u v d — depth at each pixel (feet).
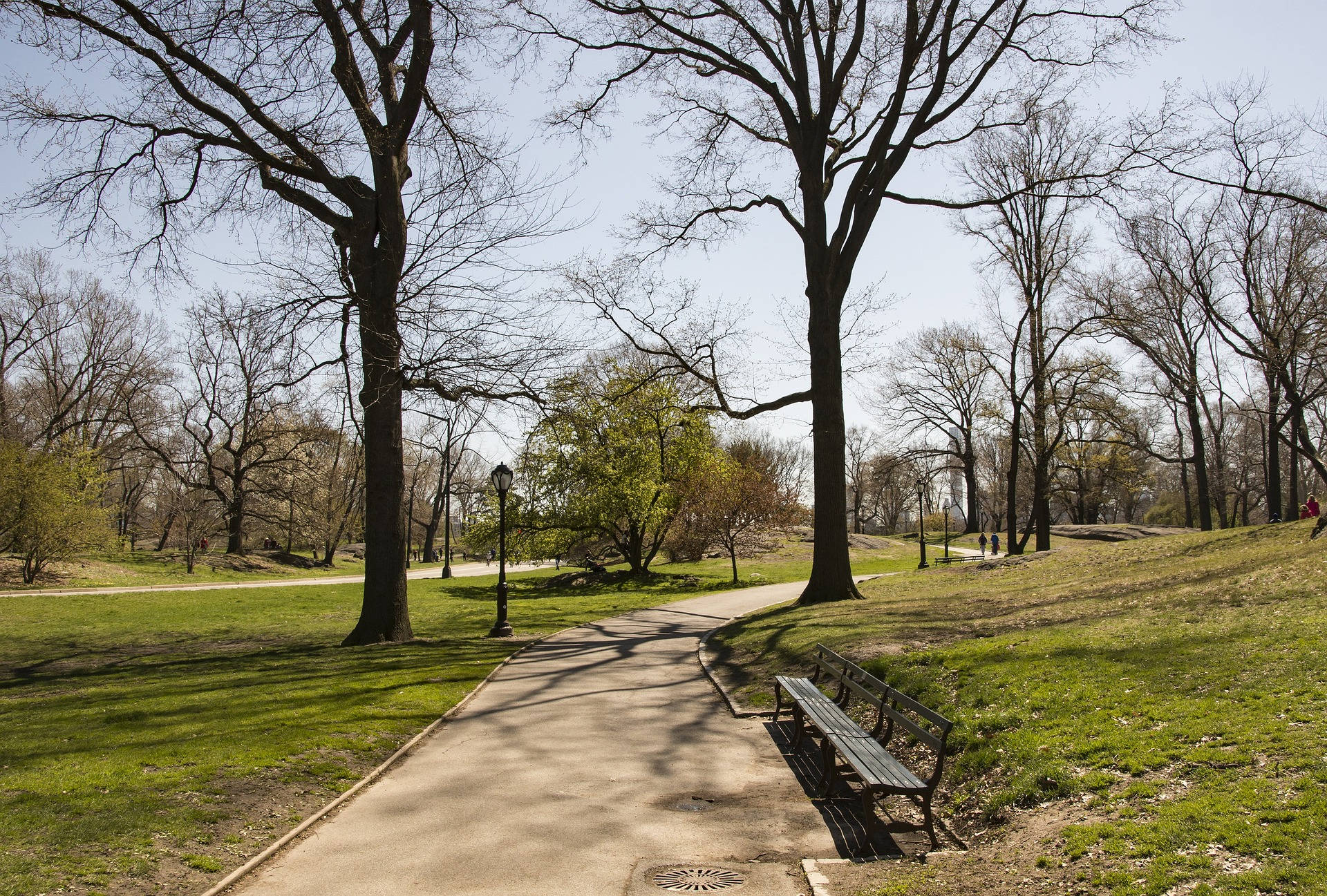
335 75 52.95
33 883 16.42
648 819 22.26
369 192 55.26
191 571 136.46
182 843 19.27
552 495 129.29
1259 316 102.42
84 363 153.58
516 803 23.58
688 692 39.70
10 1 43.14
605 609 85.81
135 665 51.80
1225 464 189.67
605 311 73.92
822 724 25.52
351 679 41.11
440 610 92.22
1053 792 19.58
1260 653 26.07
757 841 20.59
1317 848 13.70
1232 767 18.11
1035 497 125.08
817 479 68.28
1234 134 90.79
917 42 61.36
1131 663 28.12
